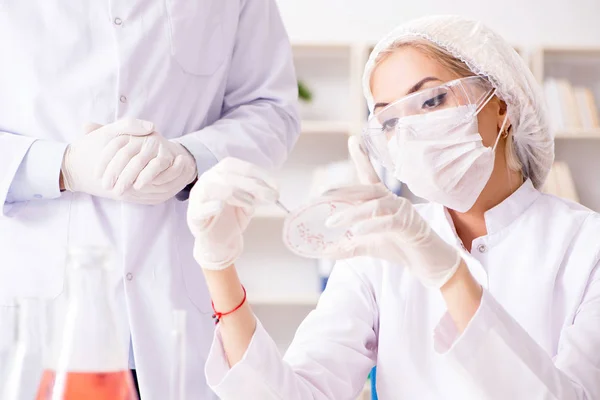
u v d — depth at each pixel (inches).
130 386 26.6
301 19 179.5
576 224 53.7
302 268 175.6
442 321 42.4
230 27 68.4
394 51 55.6
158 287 59.6
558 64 174.2
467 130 52.2
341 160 174.6
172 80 63.4
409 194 155.9
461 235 56.9
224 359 43.6
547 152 57.5
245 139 64.5
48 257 57.8
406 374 52.6
